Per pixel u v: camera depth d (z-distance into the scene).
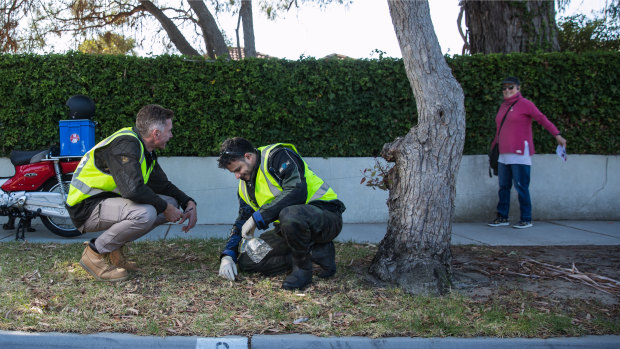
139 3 11.41
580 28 9.16
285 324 3.22
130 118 6.64
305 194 3.79
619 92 7.05
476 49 8.36
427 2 4.10
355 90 6.95
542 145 7.21
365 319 3.33
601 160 7.27
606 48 9.07
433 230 4.06
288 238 3.75
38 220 6.52
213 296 3.68
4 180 5.70
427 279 3.95
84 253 3.92
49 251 4.83
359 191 7.09
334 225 3.96
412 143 4.14
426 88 4.07
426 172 4.06
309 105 6.81
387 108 7.02
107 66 6.55
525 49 7.84
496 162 6.77
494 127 7.12
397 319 3.34
